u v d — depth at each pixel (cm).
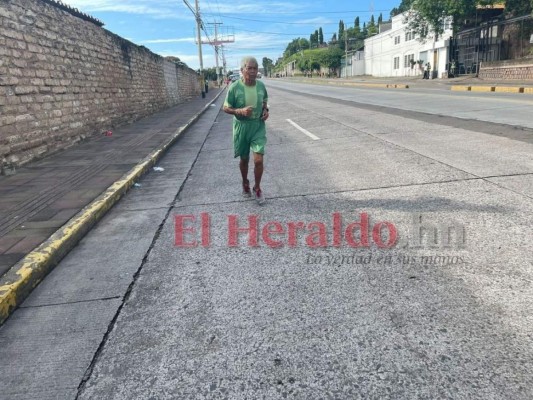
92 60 1151
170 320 273
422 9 3662
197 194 575
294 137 1001
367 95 2506
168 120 1605
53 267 364
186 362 232
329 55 9019
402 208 437
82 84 1063
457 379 204
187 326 265
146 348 247
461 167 573
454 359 217
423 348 227
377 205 454
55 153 875
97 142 1033
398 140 827
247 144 502
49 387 221
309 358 227
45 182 622
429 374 209
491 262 310
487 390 196
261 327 257
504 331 234
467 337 232
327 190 528
